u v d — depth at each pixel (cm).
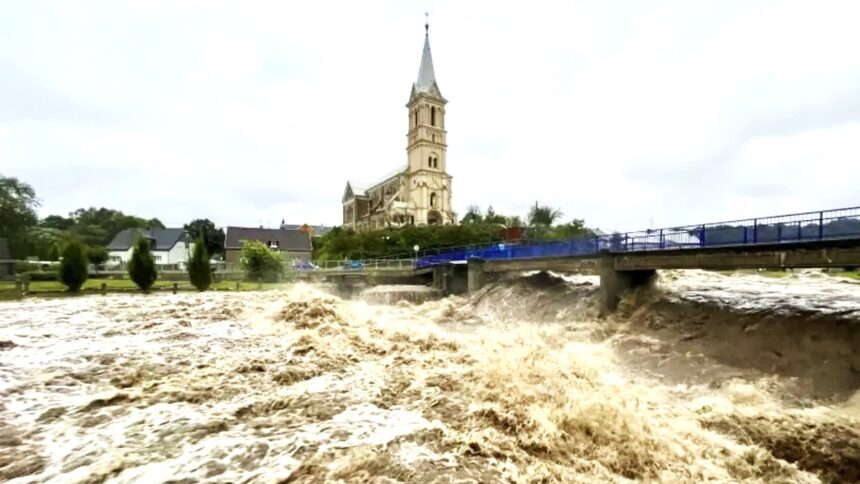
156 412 612
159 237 7144
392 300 2956
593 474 491
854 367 937
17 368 844
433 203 8112
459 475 439
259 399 668
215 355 953
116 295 2850
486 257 2894
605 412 648
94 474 433
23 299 2539
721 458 607
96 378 781
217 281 4028
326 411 616
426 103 8131
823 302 1316
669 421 696
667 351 1257
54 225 9069
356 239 6744
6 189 5591
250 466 448
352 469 441
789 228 1299
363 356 971
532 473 463
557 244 2252
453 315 2422
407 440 516
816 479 601
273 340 1130
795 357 1048
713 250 1471
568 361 999
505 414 608
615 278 1853
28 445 503
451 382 755
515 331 1673
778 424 729
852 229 1153
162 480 420
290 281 4072
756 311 1341
